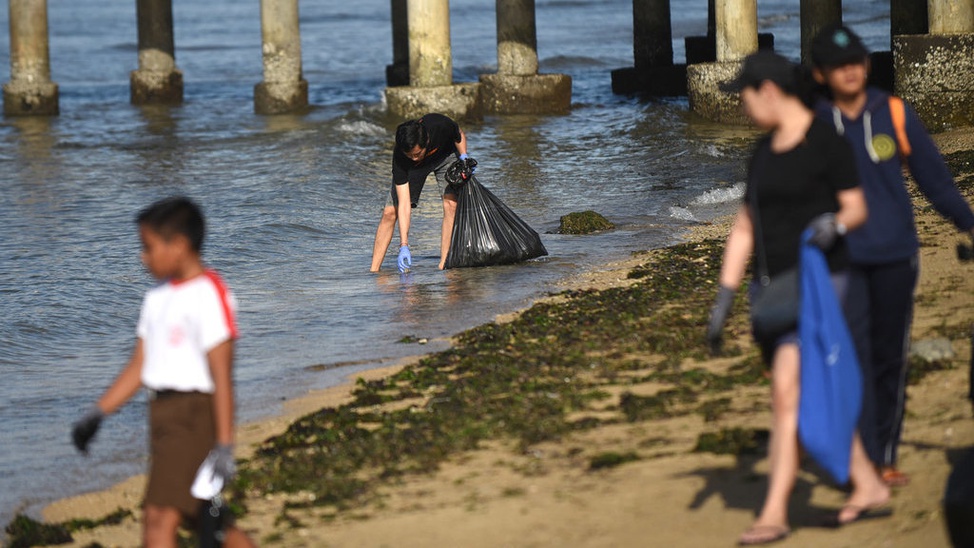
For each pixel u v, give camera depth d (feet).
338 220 181.78
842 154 52.90
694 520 57.82
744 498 60.13
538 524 59.57
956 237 123.95
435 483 68.44
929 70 231.71
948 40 229.04
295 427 82.79
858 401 52.21
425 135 130.00
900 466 61.87
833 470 51.47
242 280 142.31
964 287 100.17
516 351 97.60
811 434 51.16
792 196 53.11
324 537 61.87
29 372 108.99
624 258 141.18
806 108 54.13
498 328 106.52
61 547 67.92
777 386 52.90
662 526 57.52
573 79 440.04
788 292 52.54
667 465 66.13
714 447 67.82
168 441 52.39
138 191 217.77
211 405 52.54
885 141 57.21
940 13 232.53
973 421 66.85
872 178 57.26
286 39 340.59
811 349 51.39
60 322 127.75
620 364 90.17
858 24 645.51
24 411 96.58
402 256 136.56
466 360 95.76
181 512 52.13
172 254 52.06
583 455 69.87
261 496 70.59
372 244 162.71
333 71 513.86
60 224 187.32
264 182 219.41
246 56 637.71
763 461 65.10
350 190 209.15
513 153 248.11
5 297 138.82
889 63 314.14
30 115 349.00
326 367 101.19
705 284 119.14
